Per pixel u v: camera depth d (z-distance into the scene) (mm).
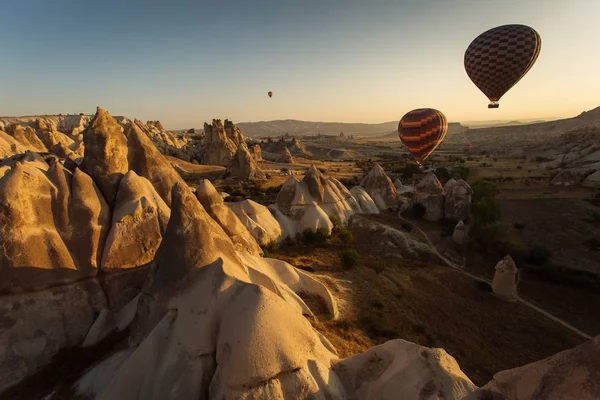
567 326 25469
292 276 23344
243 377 12109
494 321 25562
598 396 8070
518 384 9875
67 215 18422
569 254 40250
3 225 16047
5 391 14734
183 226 16656
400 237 39281
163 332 14297
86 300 17844
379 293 27484
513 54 38281
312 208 40438
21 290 16047
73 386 14797
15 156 29266
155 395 12914
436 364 12656
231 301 14109
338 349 18922
